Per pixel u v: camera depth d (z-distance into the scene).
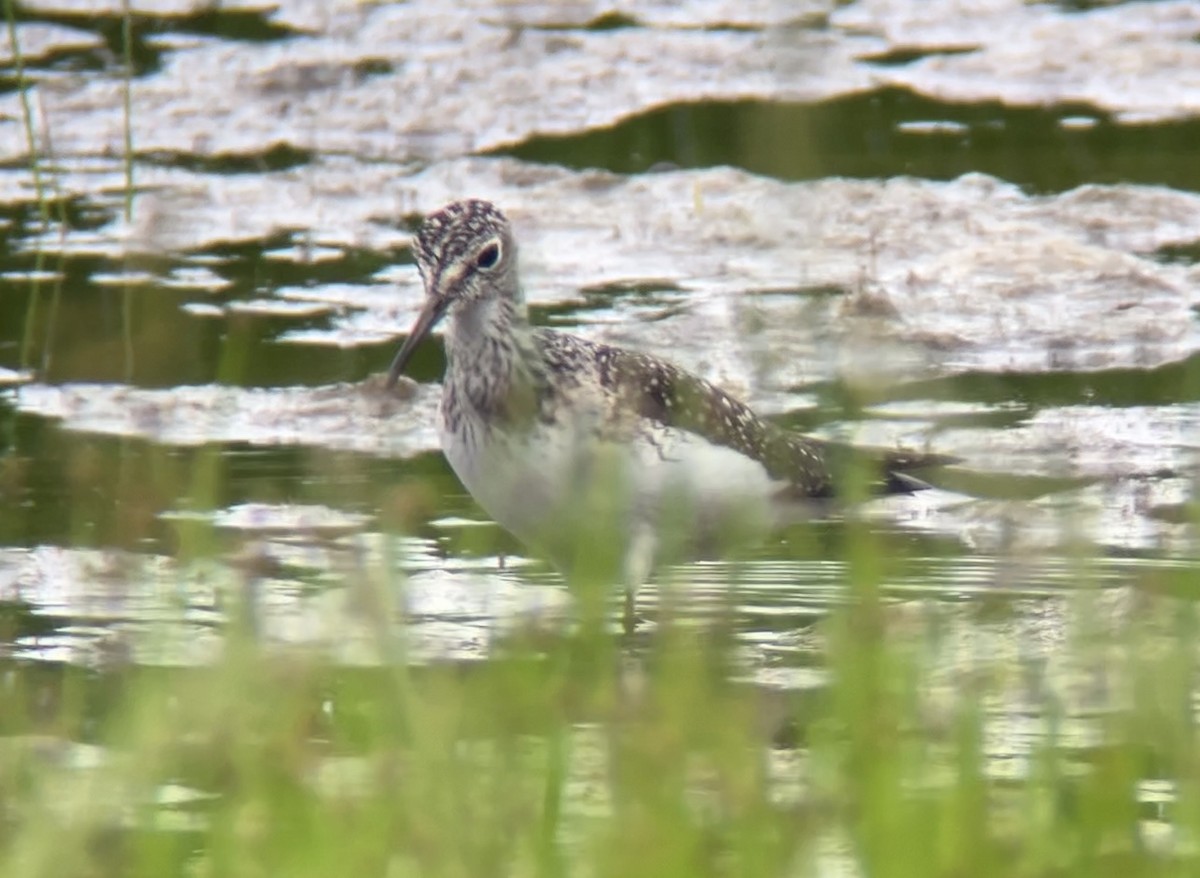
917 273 20.09
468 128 23.94
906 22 27.05
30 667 12.66
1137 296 19.81
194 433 17.14
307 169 23.05
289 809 9.49
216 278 20.48
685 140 23.48
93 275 20.50
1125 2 27.59
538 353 14.01
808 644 13.40
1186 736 10.16
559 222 21.55
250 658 10.74
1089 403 17.72
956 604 13.76
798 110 19.55
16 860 9.19
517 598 14.02
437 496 16.11
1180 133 23.64
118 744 10.35
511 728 10.26
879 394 16.88
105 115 24.25
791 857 9.19
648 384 14.17
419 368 18.66
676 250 20.86
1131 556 14.70
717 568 15.04
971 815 9.38
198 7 27.03
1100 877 9.20
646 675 12.20
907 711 10.42
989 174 22.56
